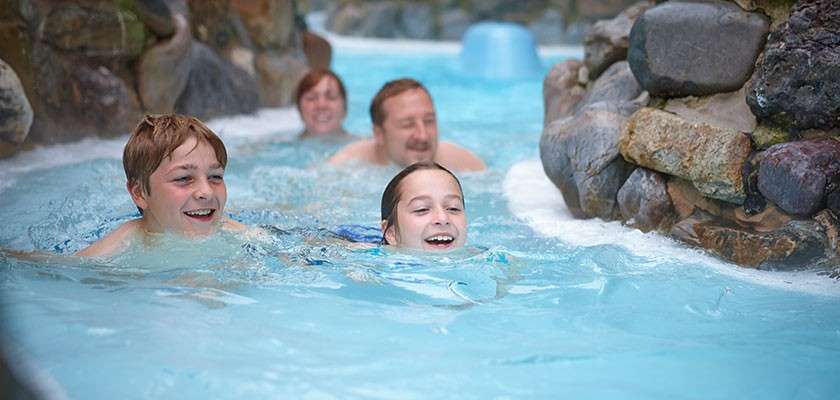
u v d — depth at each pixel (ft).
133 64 23.35
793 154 12.21
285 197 17.24
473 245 13.06
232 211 15.39
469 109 30.76
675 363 8.80
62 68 20.94
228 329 9.42
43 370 8.11
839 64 12.23
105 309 9.93
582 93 17.92
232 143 23.40
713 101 13.92
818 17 12.55
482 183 18.39
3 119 17.84
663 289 11.24
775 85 12.74
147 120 12.55
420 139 19.30
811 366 8.79
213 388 7.93
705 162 13.10
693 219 13.38
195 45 26.53
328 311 10.18
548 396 7.97
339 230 13.93
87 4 21.59
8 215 14.90
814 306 10.68
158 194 12.13
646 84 14.47
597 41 17.49
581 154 14.92
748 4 13.71
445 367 8.57
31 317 9.54
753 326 9.97
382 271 11.70
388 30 60.23
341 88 24.52
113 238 12.48
